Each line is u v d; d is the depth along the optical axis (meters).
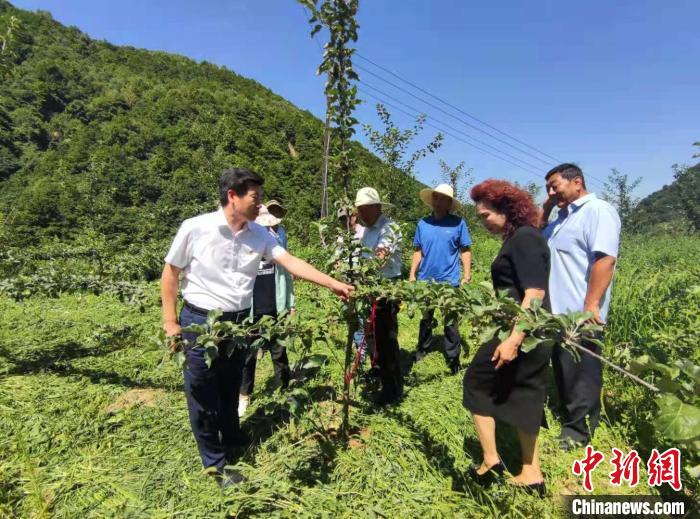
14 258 6.02
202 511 2.07
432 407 3.12
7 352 4.25
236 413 2.63
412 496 2.20
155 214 15.52
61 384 3.59
